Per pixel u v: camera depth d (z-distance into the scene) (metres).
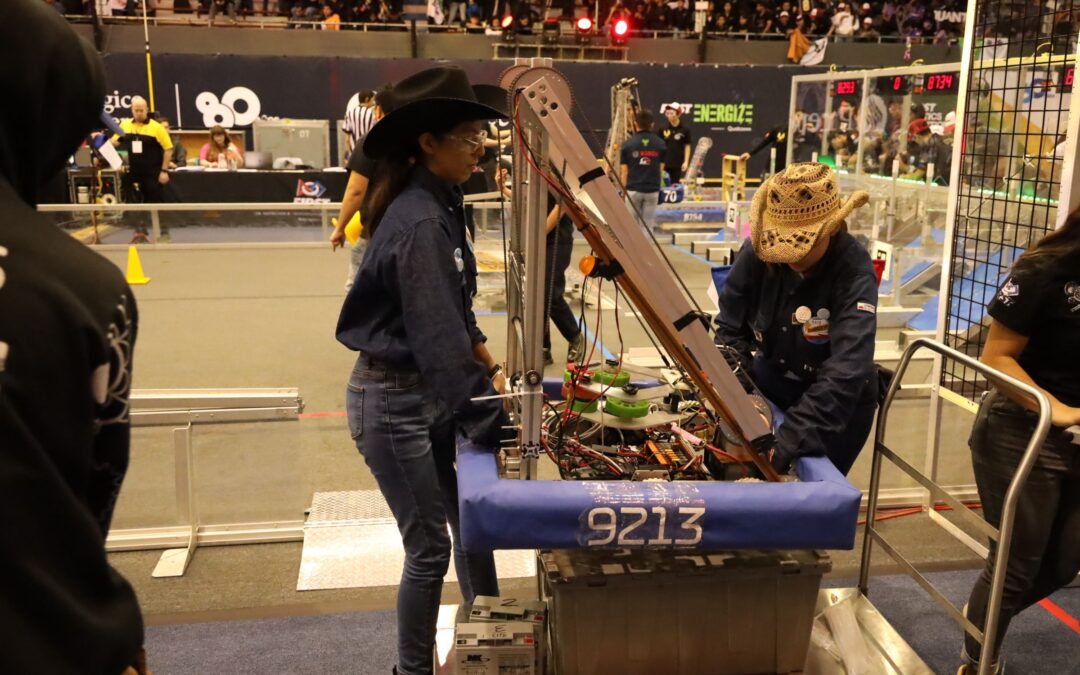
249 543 3.60
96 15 15.68
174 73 14.62
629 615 2.11
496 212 7.64
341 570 3.38
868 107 7.84
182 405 3.53
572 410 2.47
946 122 6.80
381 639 2.96
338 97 15.12
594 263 1.97
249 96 14.90
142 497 3.55
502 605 2.33
